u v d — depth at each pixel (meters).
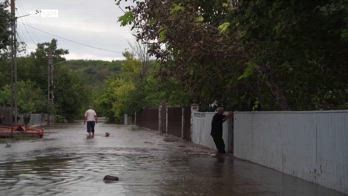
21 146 25.64
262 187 12.36
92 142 28.67
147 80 60.44
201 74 19.78
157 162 17.92
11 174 14.59
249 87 20.06
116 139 31.83
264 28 12.40
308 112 13.33
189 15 17.69
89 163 17.42
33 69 87.38
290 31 12.03
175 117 36.22
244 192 11.66
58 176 14.16
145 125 55.72
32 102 64.38
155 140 31.11
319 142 12.60
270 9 11.49
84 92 101.50
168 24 17.98
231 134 22.19
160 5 18.11
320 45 12.64
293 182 13.15
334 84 15.79
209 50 17.52
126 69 74.69
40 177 13.96
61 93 92.75
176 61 19.72
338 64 13.90
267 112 16.72
